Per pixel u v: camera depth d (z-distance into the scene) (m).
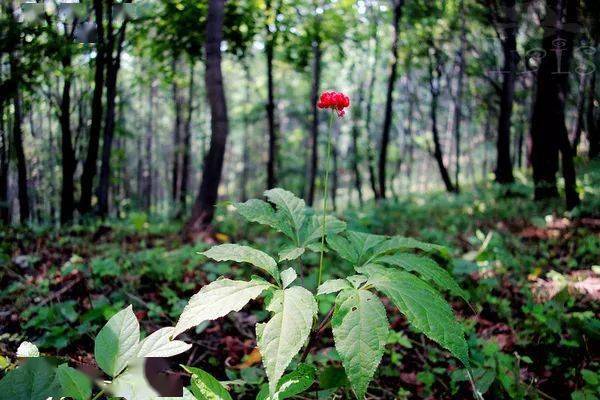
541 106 7.82
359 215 5.97
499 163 11.82
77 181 11.91
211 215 7.57
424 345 3.02
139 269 4.24
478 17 8.01
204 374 1.52
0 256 4.21
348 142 23.89
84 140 11.35
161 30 9.35
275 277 1.65
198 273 4.36
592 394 2.22
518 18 6.37
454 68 14.99
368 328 1.36
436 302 1.47
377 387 2.53
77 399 1.35
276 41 11.70
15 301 3.30
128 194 20.28
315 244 1.89
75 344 2.66
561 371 2.64
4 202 7.11
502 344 2.92
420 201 15.49
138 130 21.05
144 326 3.11
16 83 6.67
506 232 6.38
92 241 6.12
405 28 12.73
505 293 3.84
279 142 22.17
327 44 13.42
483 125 18.91
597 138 6.55
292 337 1.33
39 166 10.43
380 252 1.93
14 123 7.16
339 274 4.49
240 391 2.36
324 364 2.64
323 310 3.28
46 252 5.07
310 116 14.90
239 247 1.74
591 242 4.93
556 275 3.83
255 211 2.00
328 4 11.12
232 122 23.30
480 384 2.25
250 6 10.22
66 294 3.54
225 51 10.93
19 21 6.17
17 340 2.57
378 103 24.72
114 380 1.43
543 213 7.30
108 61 7.91
